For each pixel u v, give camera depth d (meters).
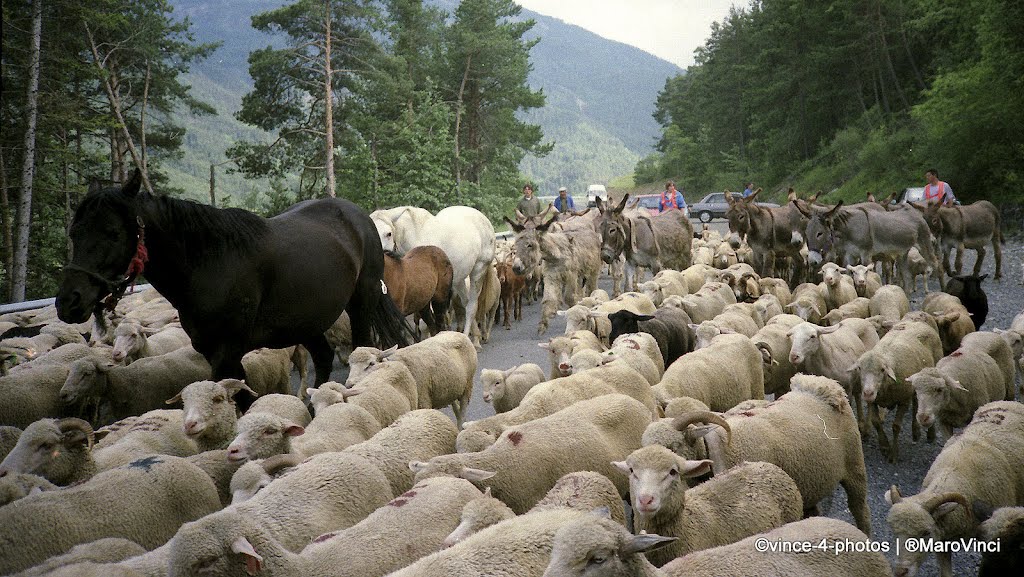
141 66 48.62
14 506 5.69
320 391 8.56
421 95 48.72
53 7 33.81
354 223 10.89
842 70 62.88
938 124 35.72
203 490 6.52
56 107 33.94
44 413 9.20
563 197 26.62
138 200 8.34
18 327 13.70
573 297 18.59
